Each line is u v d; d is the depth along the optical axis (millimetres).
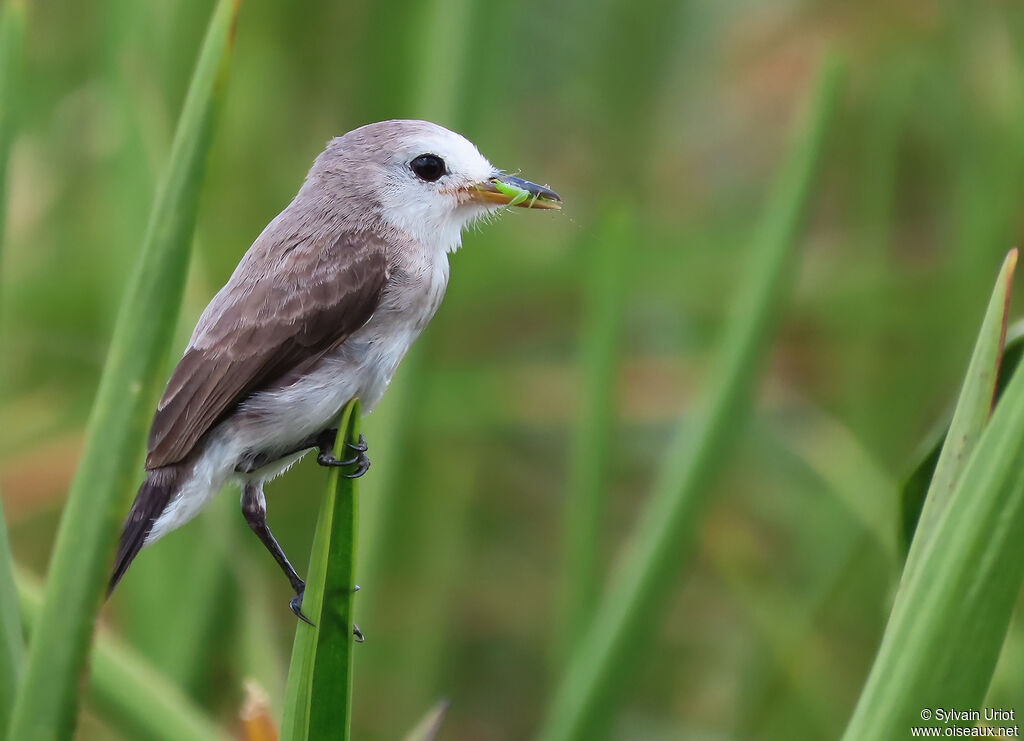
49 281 11023
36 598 6141
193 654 9039
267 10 11984
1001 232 11148
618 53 12805
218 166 11398
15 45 5035
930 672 4203
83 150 11758
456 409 11094
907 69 11820
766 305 8344
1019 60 11625
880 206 11516
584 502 9234
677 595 11406
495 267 11266
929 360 11352
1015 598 4160
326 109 12133
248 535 10922
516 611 12102
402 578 11359
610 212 9336
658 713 11523
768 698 10406
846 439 10797
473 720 11703
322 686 5281
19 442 10586
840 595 10516
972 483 4207
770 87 12492
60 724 4309
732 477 11375
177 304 4230
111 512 4258
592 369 9148
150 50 10477
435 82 9641
